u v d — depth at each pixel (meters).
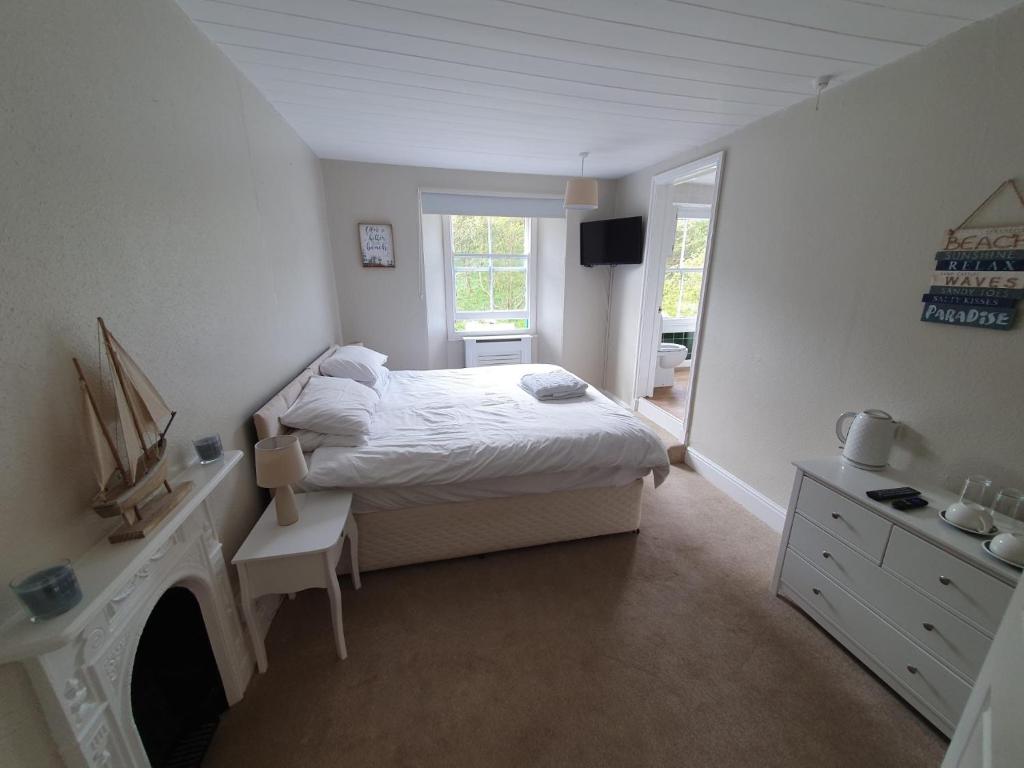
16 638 0.66
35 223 0.80
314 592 1.90
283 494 1.52
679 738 1.29
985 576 1.14
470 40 1.55
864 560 1.48
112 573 0.81
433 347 4.46
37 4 0.82
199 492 1.12
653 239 3.64
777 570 1.86
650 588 1.92
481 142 2.87
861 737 1.30
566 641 1.64
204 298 1.43
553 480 2.07
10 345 0.75
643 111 2.26
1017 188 1.31
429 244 4.18
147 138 1.16
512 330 4.74
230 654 1.36
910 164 1.61
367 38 1.54
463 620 1.74
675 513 2.54
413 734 1.30
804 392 2.15
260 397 1.88
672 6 1.33
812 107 2.01
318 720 1.34
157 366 1.16
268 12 1.37
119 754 0.90
